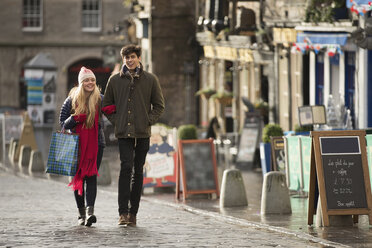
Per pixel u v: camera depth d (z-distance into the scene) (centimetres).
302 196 2903
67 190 3431
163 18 6850
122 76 2025
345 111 3775
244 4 5488
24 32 10731
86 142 2014
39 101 9575
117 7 10788
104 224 2119
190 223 2166
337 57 3941
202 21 6128
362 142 2016
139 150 2056
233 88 5838
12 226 2061
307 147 2775
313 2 3769
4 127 6406
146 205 2803
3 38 10725
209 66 6425
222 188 2708
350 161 2002
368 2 2947
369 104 3531
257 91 5284
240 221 2242
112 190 3456
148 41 7012
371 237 1834
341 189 1994
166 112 6856
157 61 6869
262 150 3186
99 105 2036
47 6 10725
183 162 3019
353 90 3731
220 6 5603
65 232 1923
